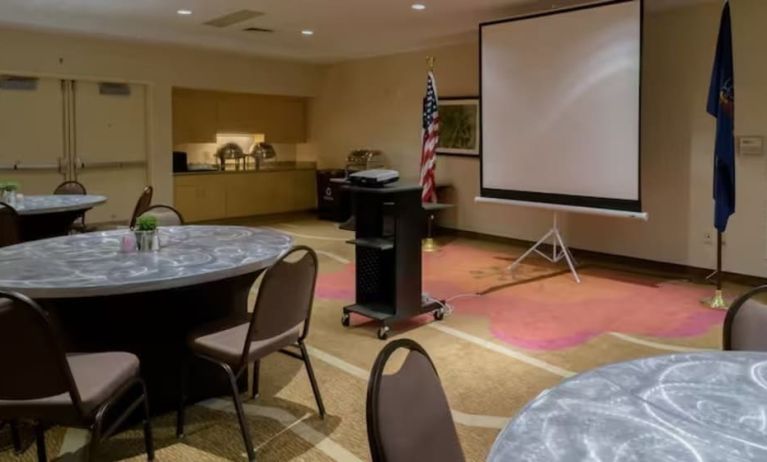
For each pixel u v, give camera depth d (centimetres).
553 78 584
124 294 249
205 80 877
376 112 929
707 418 131
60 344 195
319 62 977
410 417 131
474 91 777
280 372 342
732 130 471
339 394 313
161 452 255
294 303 259
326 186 941
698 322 439
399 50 865
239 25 712
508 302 494
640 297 509
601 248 666
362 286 434
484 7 612
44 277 245
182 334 285
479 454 255
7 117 718
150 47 815
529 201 622
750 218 550
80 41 755
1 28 697
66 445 261
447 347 387
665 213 610
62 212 526
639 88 521
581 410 135
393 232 406
